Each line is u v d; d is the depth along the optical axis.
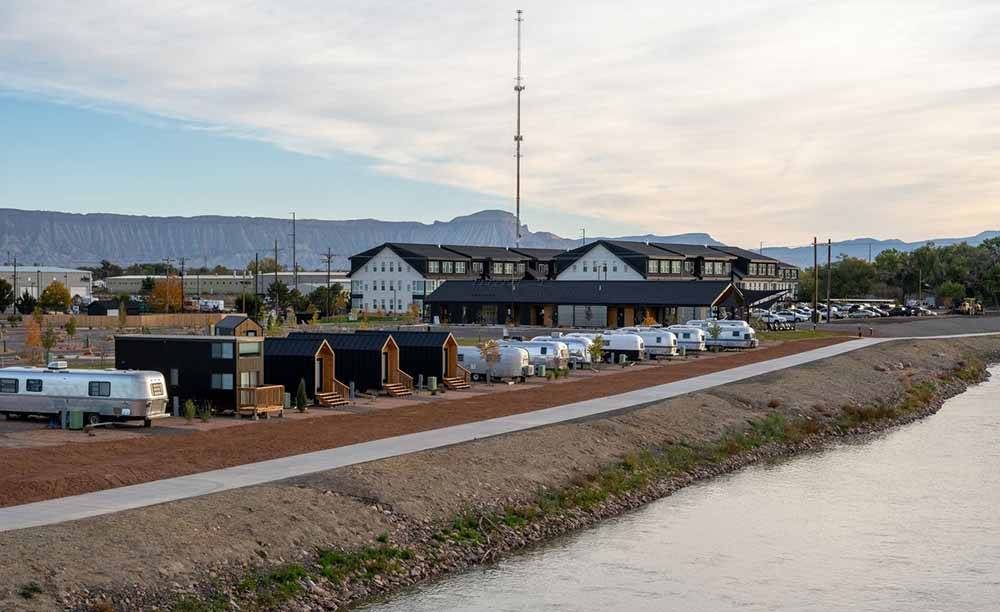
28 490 40.12
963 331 156.50
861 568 42.66
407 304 186.62
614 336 104.50
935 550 45.19
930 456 65.69
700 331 113.81
